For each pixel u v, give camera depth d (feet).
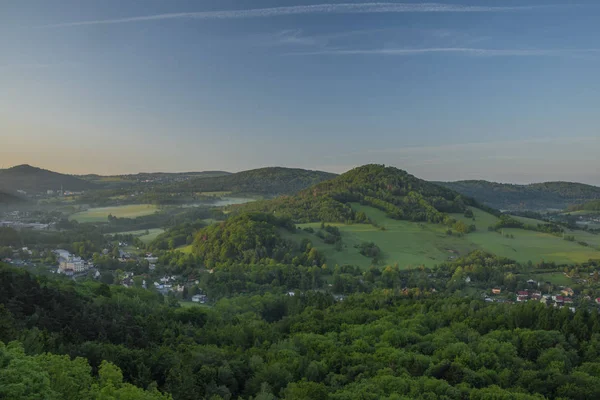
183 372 203.72
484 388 217.36
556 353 264.93
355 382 225.76
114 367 171.12
